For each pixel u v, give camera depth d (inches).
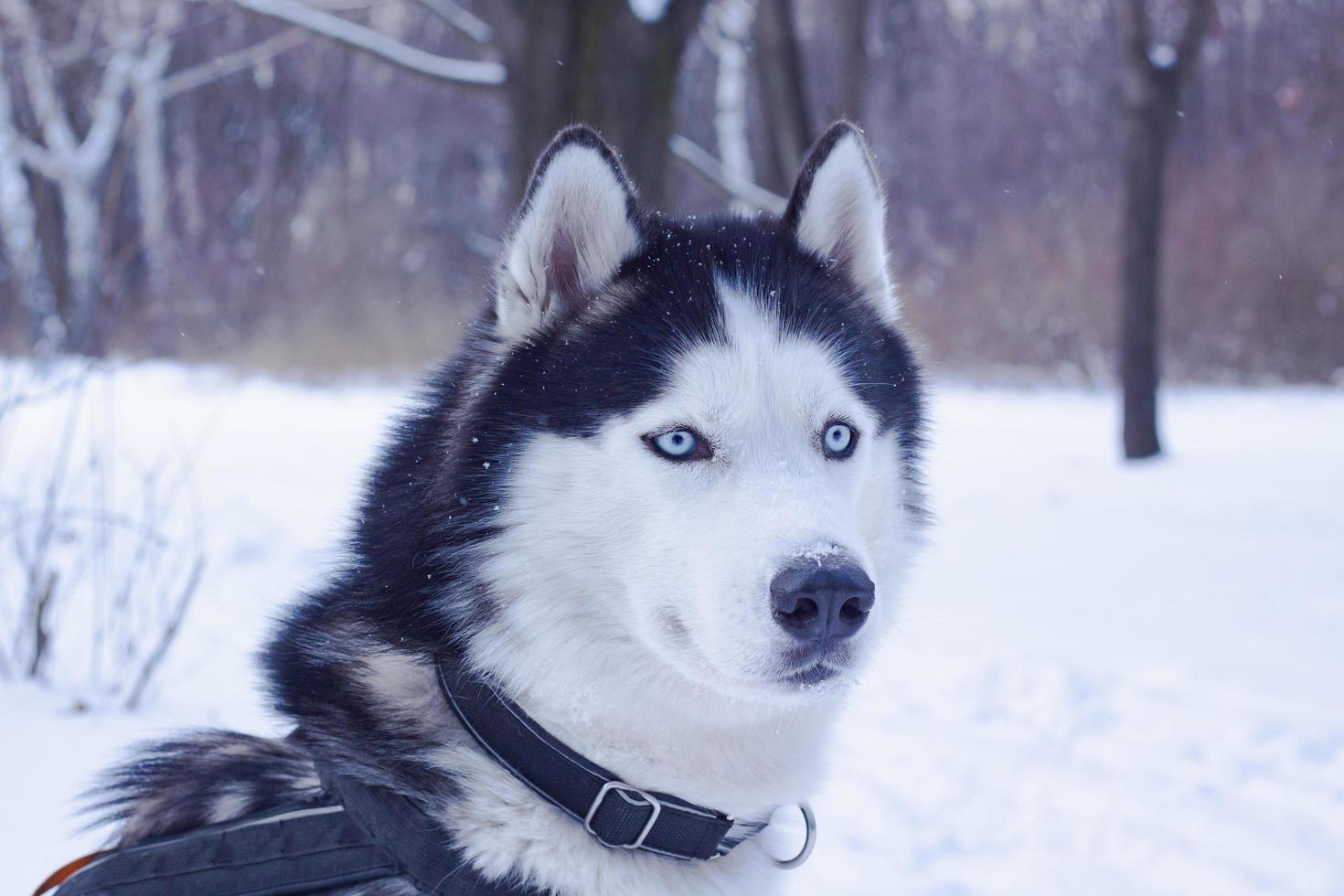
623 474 78.7
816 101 958.4
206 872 73.6
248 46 960.9
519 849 74.9
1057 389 783.7
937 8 1244.5
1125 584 262.4
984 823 149.9
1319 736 171.5
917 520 95.3
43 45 484.4
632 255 88.1
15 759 128.1
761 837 84.7
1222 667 202.1
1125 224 446.0
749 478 78.2
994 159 1117.7
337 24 335.6
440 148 1102.4
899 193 1090.7
